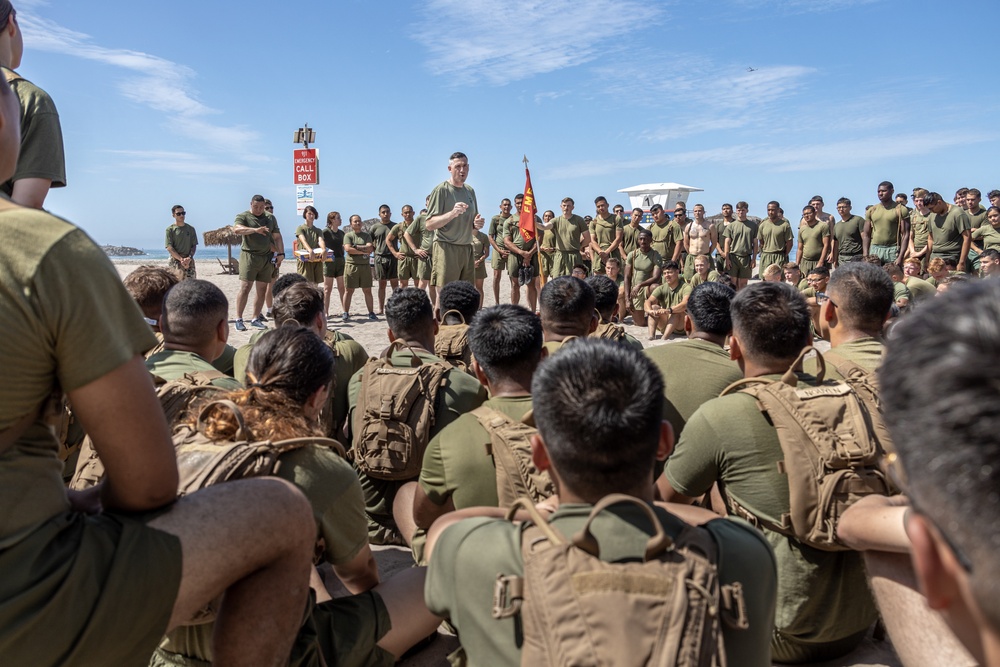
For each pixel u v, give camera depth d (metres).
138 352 1.56
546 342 3.99
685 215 14.41
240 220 11.54
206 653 2.26
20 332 1.37
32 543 1.41
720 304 3.46
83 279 1.44
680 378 3.31
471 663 1.52
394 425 3.35
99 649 1.46
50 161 2.56
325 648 2.32
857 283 3.07
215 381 2.96
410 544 3.27
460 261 9.23
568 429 1.48
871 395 2.57
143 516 1.61
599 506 1.38
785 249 14.23
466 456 2.66
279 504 1.73
